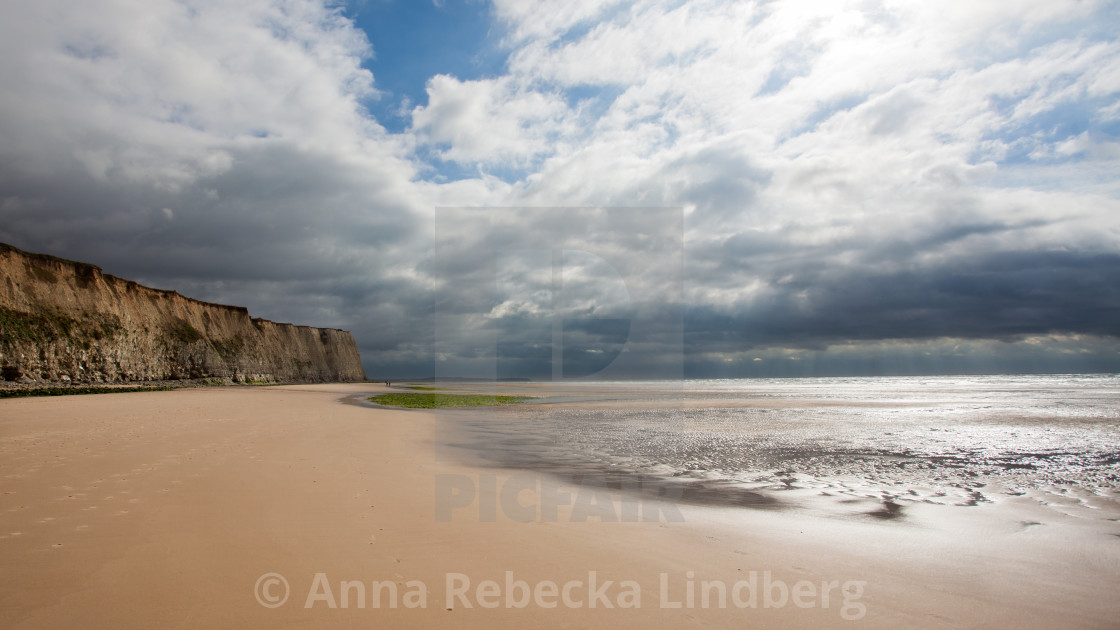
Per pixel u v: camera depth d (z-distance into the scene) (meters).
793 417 22.05
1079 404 27.78
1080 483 9.38
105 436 13.17
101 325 55.00
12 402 28.36
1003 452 12.72
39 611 3.81
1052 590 4.68
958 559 5.46
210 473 8.70
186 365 66.31
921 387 62.56
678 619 3.96
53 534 5.51
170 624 3.67
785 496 8.36
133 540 5.38
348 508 6.79
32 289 50.09
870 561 5.36
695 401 33.06
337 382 109.38
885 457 12.09
